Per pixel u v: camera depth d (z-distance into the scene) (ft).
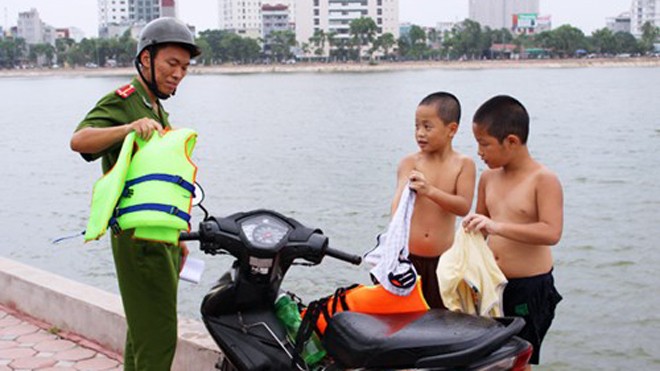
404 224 13.10
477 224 13.12
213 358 16.51
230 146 112.27
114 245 13.14
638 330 36.06
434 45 600.39
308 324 11.96
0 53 569.64
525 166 13.87
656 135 114.62
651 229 55.06
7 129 151.43
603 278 43.91
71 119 172.55
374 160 93.50
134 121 12.89
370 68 506.89
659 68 481.46
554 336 35.55
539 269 13.92
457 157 15.19
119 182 11.28
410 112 168.96
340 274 42.39
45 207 69.77
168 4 605.31
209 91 286.05
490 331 10.39
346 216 60.85
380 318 11.32
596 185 73.92
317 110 182.50
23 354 18.84
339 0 559.38
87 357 18.67
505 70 474.49
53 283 21.21
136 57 13.41
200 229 11.82
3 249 54.19
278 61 549.13
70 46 565.12
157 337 13.38
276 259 11.84
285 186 75.46
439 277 13.34
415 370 10.38
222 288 12.23
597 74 391.04
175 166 11.60
